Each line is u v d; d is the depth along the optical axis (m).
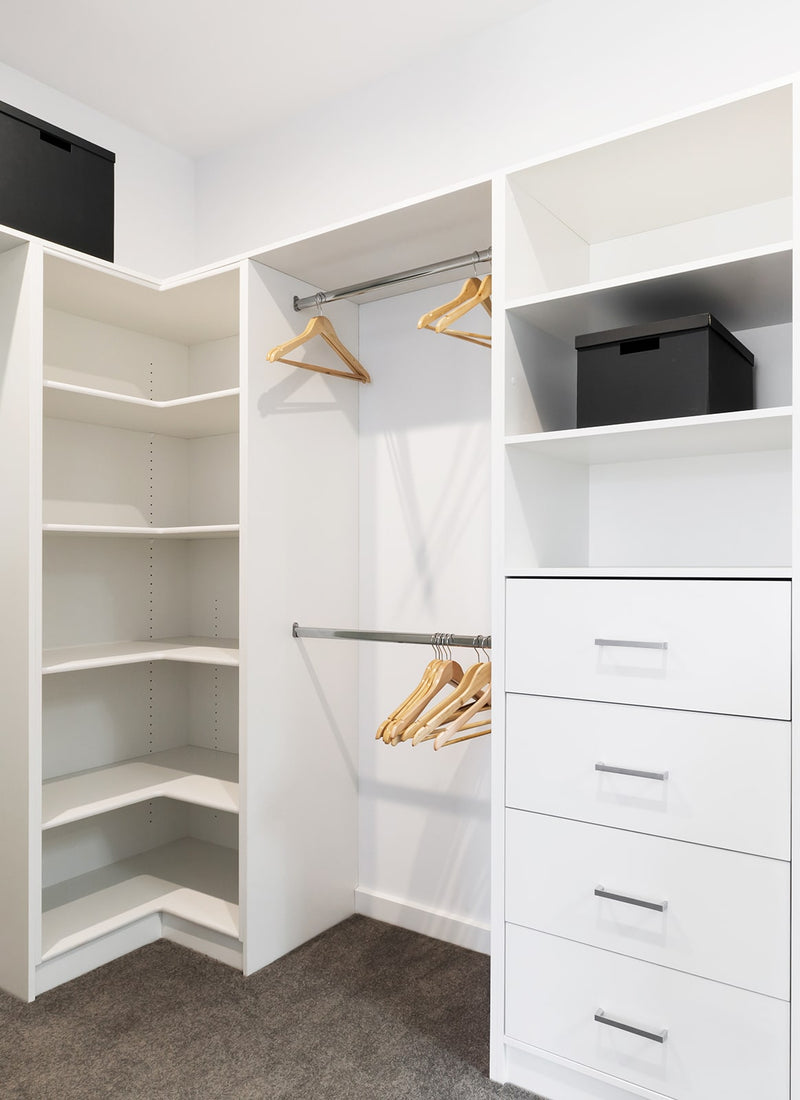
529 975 1.77
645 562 2.08
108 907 2.41
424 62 2.52
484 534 2.39
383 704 2.60
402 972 2.25
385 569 2.60
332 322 2.55
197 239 3.12
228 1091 1.75
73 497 2.67
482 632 2.39
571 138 2.24
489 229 2.07
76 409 2.47
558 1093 1.74
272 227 2.89
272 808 2.31
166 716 2.98
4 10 2.29
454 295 2.45
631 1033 1.63
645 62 2.12
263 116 2.84
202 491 3.00
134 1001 2.10
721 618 1.54
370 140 2.64
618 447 1.86
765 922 1.48
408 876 2.54
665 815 1.59
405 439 2.56
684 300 1.76
